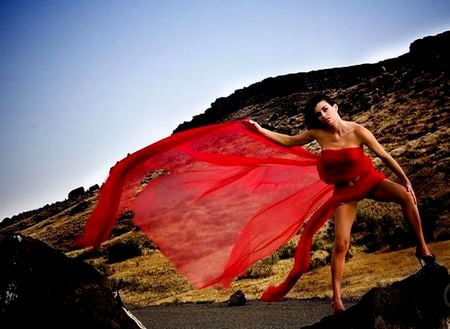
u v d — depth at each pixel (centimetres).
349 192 413
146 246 4466
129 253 4281
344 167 413
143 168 451
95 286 368
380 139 5206
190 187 490
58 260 369
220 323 1447
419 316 369
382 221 2623
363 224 2780
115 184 434
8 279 344
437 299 375
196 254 484
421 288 379
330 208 418
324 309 1445
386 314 367
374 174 418
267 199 505
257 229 501
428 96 6234
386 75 8362
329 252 2445
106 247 4847
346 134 418
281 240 504
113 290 397
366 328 368
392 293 377
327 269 2188
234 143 476
